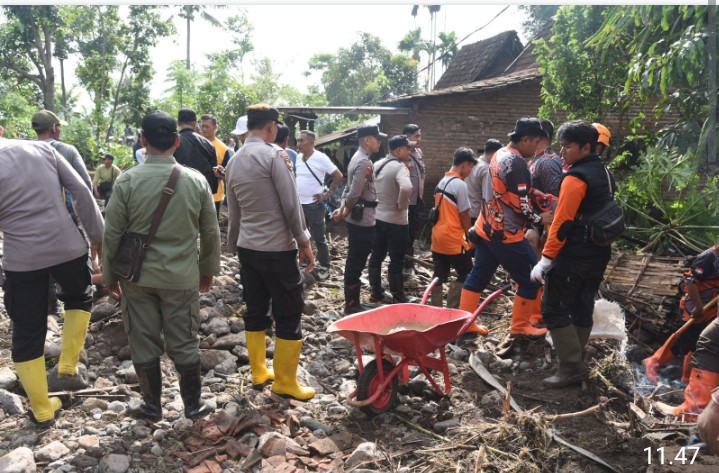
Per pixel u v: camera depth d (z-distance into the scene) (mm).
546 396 4473
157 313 3871
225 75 24656
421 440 3863
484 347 5418
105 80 37125
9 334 5336
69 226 4016
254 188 4145
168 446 3734
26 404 4234
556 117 11297
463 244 6125
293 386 4387
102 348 5086
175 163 3855
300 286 4340
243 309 6102
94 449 3615
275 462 3545
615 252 6953
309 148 7898
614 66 10242
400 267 6879
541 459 3658
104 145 26562
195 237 3887
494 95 13391
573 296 4488
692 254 7895
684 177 8047
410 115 13633
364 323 4312
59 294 4281
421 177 8453
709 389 4297
